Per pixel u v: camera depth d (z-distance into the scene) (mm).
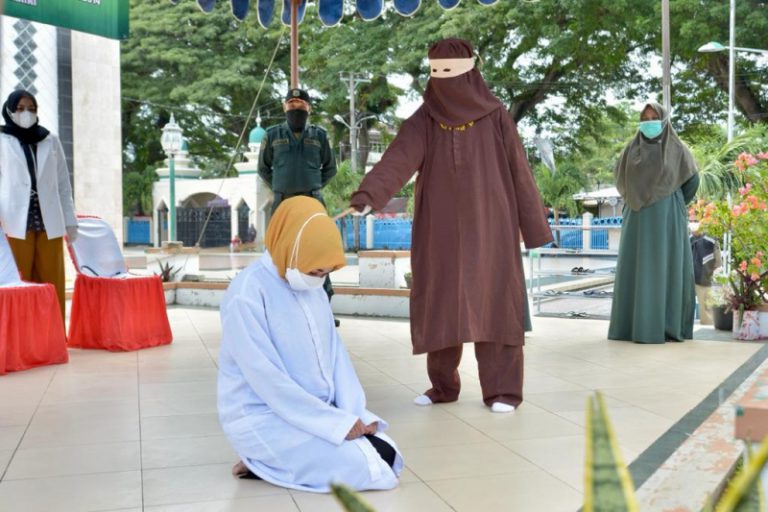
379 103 27469
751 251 6121
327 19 6426
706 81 22281
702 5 19750
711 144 14445
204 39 28703
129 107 30562
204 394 4355
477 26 21141
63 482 2840
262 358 2717
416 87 24062
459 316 3914
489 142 3996
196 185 26469
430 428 3596
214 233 26234
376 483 2709
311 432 2717
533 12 20672
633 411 3824
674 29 20266
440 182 4004
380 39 23328
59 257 6008
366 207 3770
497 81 22844
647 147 5828
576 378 4691
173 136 14836
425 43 21703
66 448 3283
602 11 20062
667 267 5996
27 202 5672
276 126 6508
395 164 3887
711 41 18719
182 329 7121
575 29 21250
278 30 26328
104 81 10102
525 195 4082
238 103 29016
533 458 3102
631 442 3262
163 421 3746
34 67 9367
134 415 3873
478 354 4070
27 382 4723
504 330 3949
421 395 4258
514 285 3992
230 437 2854
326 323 2922
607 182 36625
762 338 6133
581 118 24281
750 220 6051
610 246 21531
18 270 5656
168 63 28953
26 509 2562
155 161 33281
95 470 2982
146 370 5113
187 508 2572
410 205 27531
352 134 25062
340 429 2703
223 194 25594
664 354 5508
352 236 28344
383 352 5828
